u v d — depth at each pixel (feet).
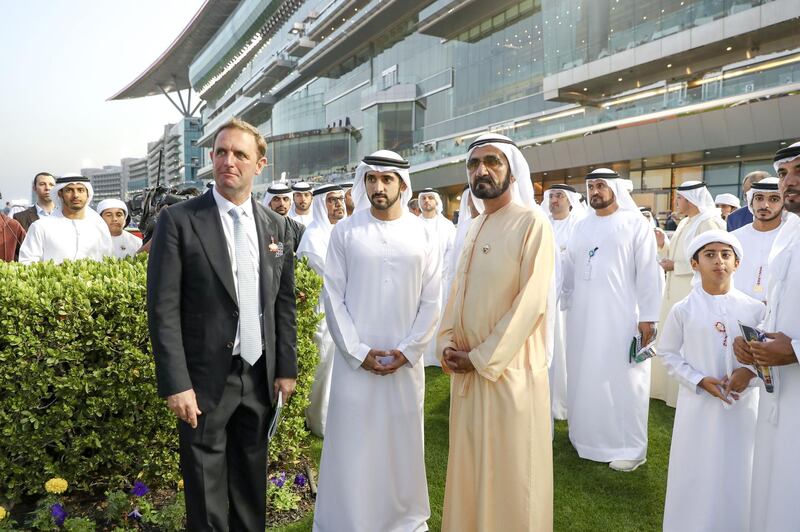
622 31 74.79
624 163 75.51
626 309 12.55
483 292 8.24
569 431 13.41
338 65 163.22
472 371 8.23
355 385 9.34
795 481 6.88
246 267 7.72
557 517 10.16
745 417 8.45
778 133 52.95
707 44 64.44
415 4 119.24
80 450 9.50
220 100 282.56
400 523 9.67
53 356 9.12
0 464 9.20
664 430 14.58
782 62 54.44
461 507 8.31
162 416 9.85
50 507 9.07
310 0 176.65
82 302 9.23
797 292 6.98
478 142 8.53
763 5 58.90
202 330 7.36
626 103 67.46
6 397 9.06
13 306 8.94
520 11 93.20
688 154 63.21
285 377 8.18
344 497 9.25
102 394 9.53
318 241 15.01
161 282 7.13
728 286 8.87
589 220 13.44
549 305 8.33
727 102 55.72
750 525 7.64
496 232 8.44
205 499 7.36
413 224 10.04
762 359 6.92
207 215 7.45
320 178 146.82
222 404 7.50
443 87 114.93
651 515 10.25
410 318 9.75
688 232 17.16
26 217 21.04
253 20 218.38
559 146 74.54
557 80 83.41
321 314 11.98
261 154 7.88
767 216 12.72
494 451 8.02
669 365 9.06
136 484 9.45
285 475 11.29
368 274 9.54
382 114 125.29
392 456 9.53
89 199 15.47
